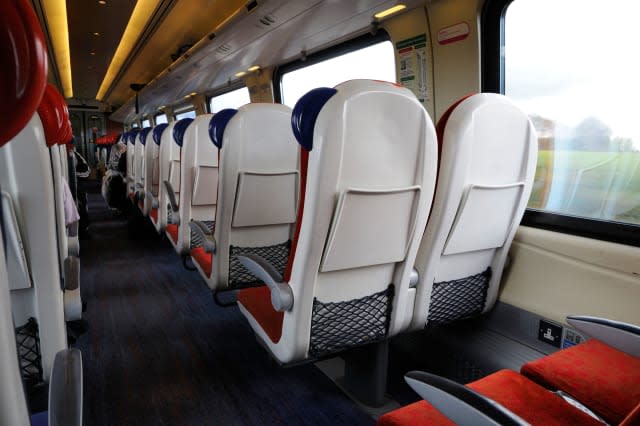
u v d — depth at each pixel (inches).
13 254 39.9
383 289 64.2
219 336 108.1
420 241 63.3
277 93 212.5
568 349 61.3
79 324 77.8
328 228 52.7
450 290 72.9
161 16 235.1
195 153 110.6
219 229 87.4
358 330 63.4
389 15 118.3
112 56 376.5
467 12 97.5
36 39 14.7
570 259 73.4
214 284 93.0
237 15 150.9
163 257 184.7
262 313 70.2
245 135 80.7
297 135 50.1
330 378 89.6
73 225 90.8
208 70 229.1
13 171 37.5
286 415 77.2
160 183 143.9
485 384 48.4
